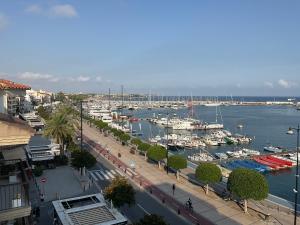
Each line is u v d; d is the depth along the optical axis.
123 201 36.28
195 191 49.75
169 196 47.06
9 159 15.45
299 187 62.72
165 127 147.62
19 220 15.09
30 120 100.81
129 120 167.38
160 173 59.91
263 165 76.88
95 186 50.47
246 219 39.16
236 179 40.66
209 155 87.19
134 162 68.06
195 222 38.09
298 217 39.62
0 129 10.29
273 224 37.50
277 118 193.50
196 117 197.00
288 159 81.62
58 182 51.91
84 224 30.17
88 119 141.50
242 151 90.62
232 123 167.75
